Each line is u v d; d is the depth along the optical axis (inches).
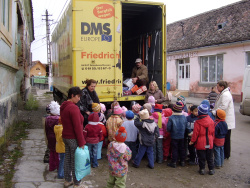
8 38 263.6
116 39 243.8
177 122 203.8
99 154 218.5
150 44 306.2
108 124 216.2
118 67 246.1
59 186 163.8
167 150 222.4
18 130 307.9
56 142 171.3
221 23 727.7
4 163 198.7
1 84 236.1
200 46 729.6
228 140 223.5
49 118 179.8
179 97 262.2
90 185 171.2
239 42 616.1
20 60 494.3
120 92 249.3
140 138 202.4
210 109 241.3
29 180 171.2
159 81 286.4
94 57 238.1
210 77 731.4
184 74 839.1
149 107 209.0
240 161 224.5
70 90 158.6
